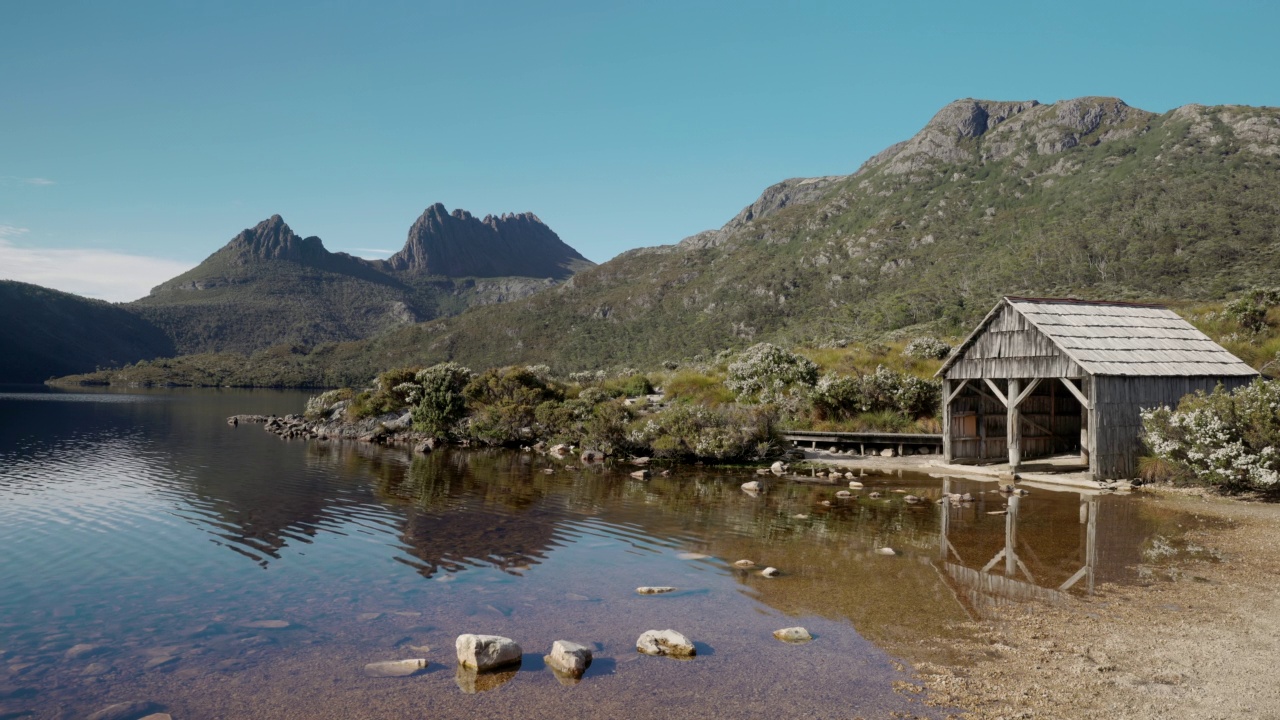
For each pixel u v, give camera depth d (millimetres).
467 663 7352
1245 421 17000
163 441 34406
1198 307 38844
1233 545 12297
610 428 26438
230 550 12594
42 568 11414
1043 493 17938
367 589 10211
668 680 6973
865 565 11203
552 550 12438
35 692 6820
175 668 7379
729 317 177625
